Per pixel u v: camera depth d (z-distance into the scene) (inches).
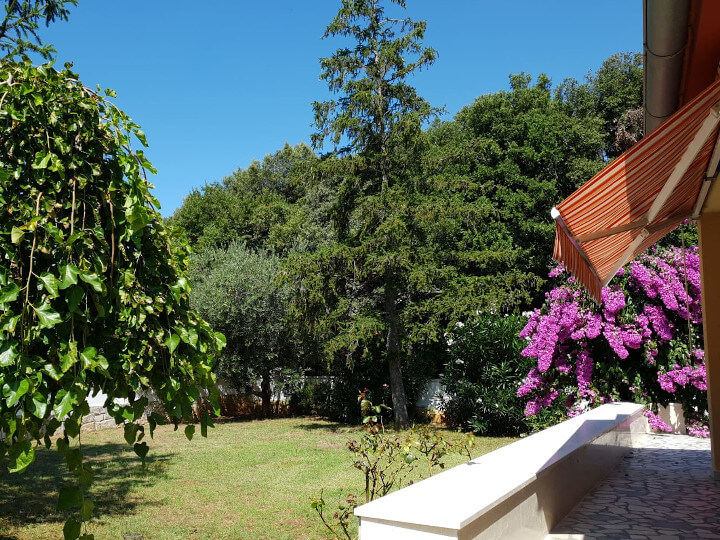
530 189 1050.1
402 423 698.2
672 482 315.6
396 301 766.5
